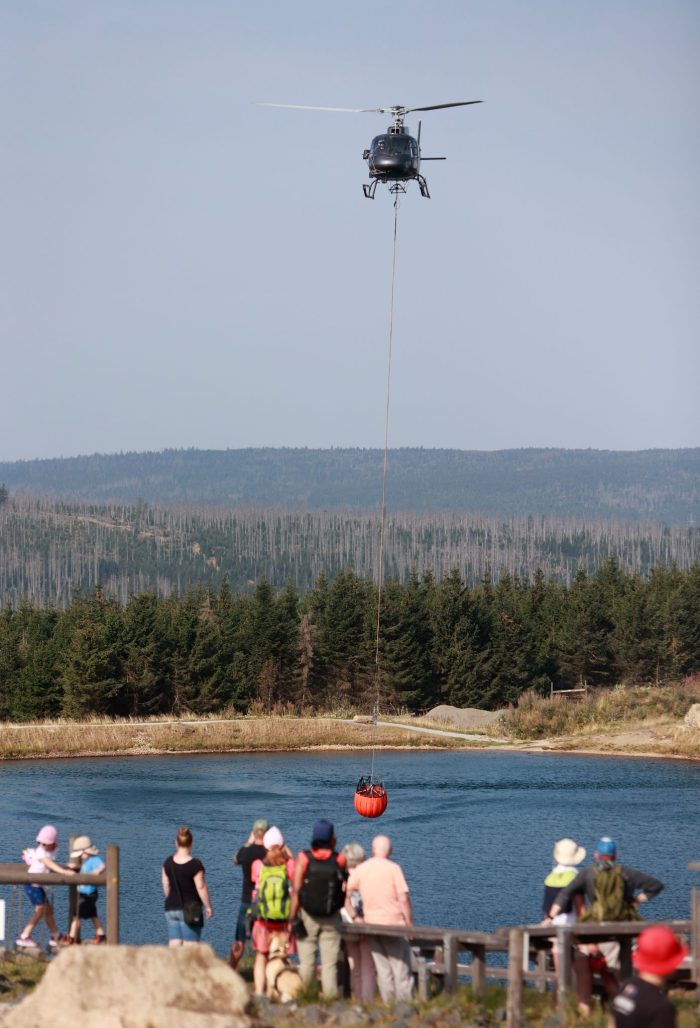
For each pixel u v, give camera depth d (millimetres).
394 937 46688
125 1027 36469
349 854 50406
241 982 39344
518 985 40875
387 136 97875
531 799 165250
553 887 49906
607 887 44938
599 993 46906
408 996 46531
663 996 29203
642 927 43406
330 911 45906
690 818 146125
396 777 193625
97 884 50781
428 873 111188
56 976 37969
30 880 50719
